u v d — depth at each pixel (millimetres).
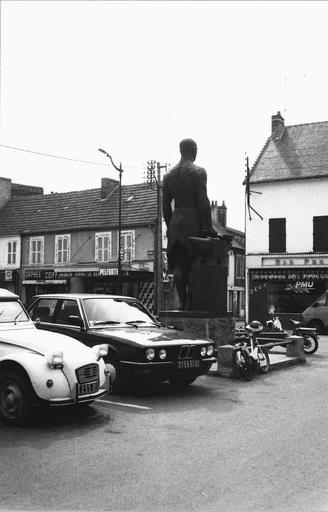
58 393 6727
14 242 40938
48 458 5520
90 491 4645
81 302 9570
